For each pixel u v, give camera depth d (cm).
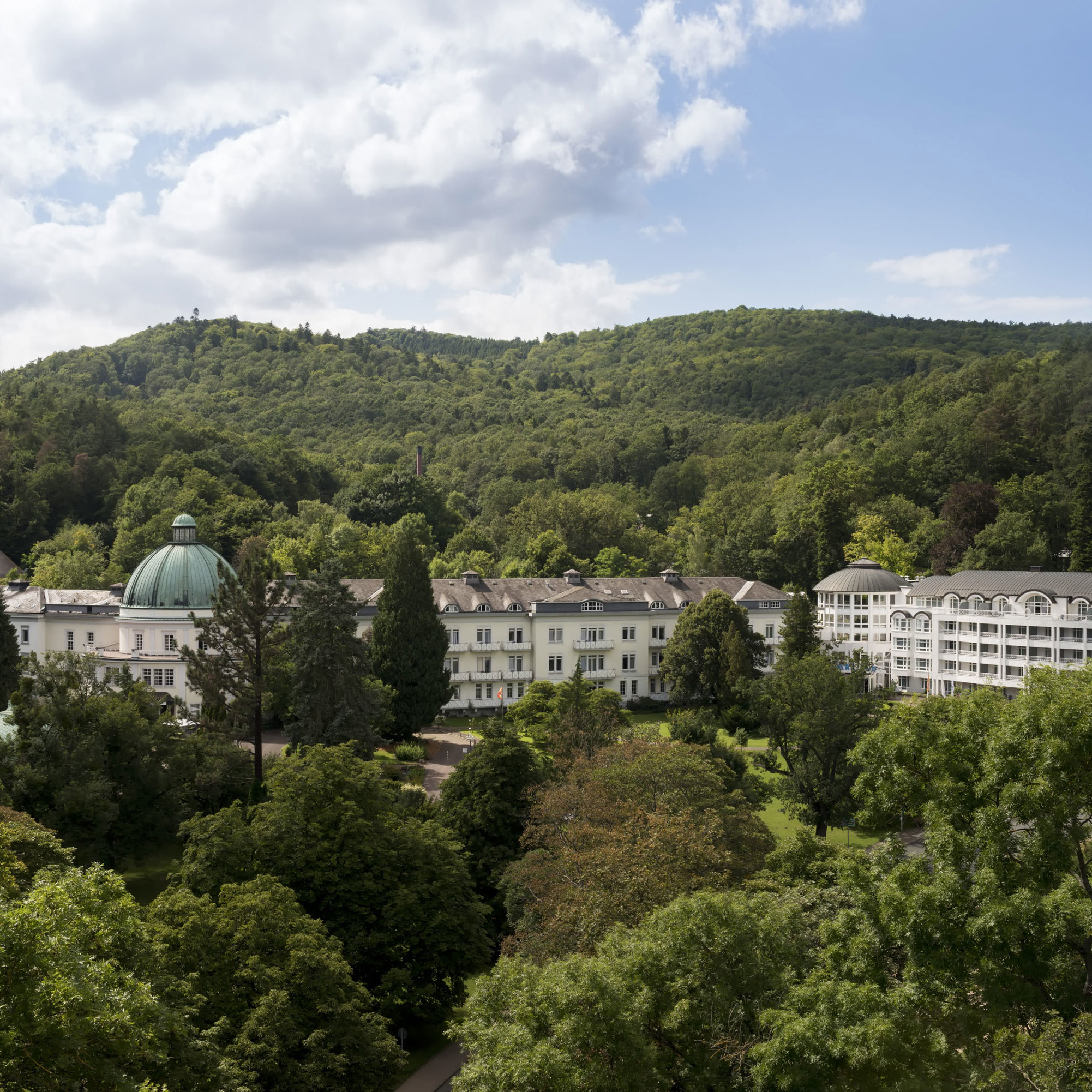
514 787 7456
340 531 18962
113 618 13662
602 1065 3269
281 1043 4425
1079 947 3438
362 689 10200
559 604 14162
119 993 2870
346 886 5984
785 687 9300
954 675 16050
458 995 6162
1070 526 17825
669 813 5953
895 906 3603
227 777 8344
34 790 7050
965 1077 3262
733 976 3597
